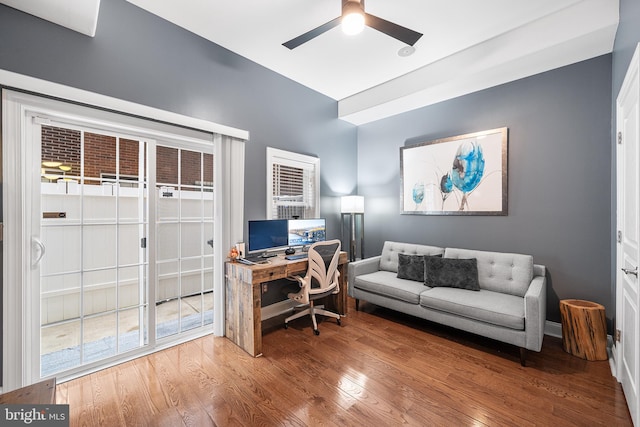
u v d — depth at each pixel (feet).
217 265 8.96
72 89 6.38
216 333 9.00
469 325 7.97
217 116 9.05
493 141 10.15
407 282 10.10
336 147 13.56
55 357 6.75
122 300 7.64
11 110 5.79
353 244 13.01
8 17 5.79
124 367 7.13
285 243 10.46
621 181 6.58
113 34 7.07
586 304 8.06
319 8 7.57
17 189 5.86
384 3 7.34
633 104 5.56
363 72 10.92
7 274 5.78
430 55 9.77
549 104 9.09
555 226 9.00
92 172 7.13
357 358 7.57
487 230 10.39
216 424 5.22
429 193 11.92
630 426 5.13
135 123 7.48
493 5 7.43
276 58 9.95
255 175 10.18
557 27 7.68
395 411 5.54
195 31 8.52
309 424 5.21
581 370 6.93
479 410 5.56
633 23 5.80
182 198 9.03
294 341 8.63
